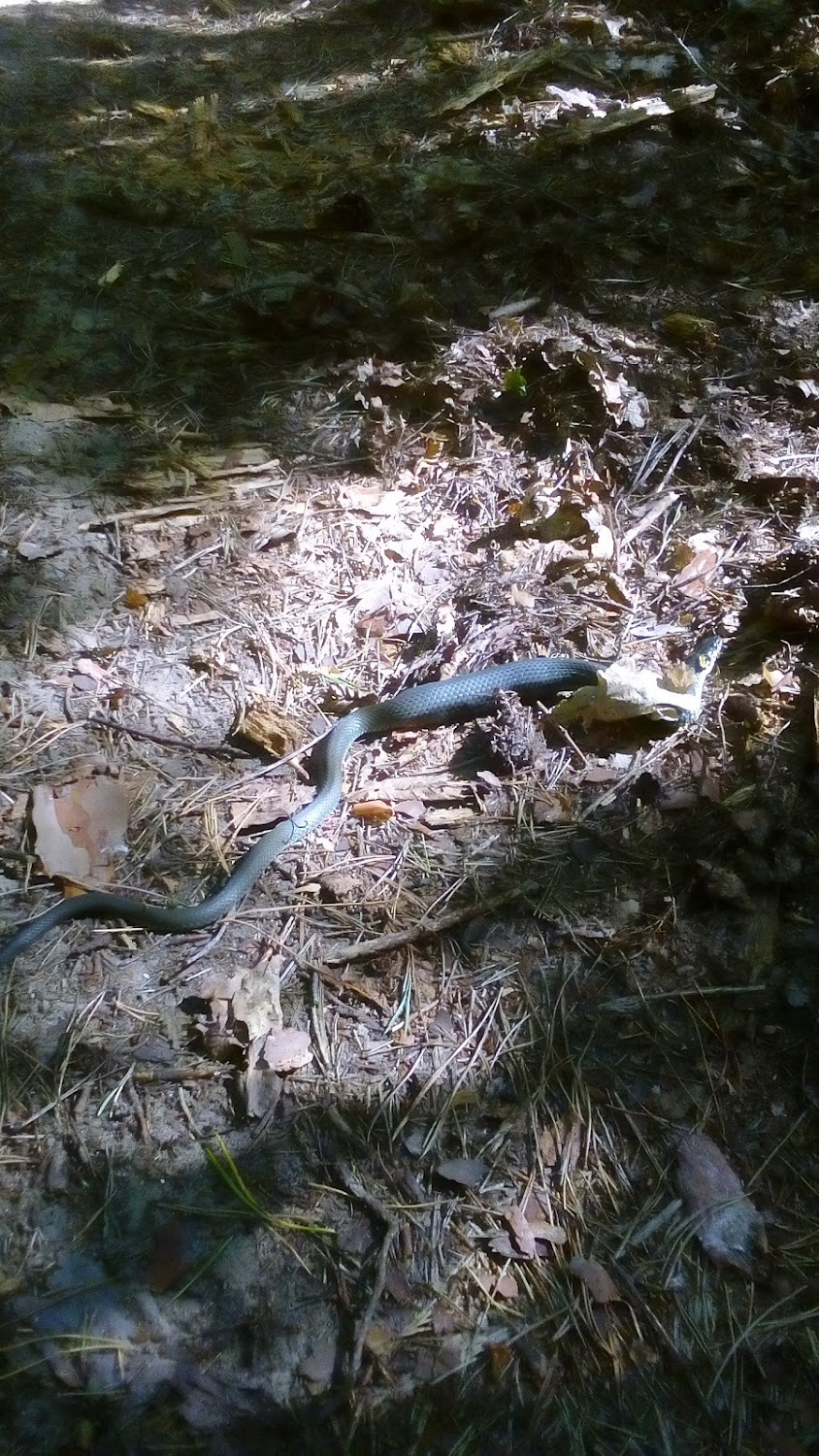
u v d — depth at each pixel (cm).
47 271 124
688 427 111
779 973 75
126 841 81
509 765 85
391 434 109
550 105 152
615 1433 62
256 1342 63
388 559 101
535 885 79
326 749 85
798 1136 70
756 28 163
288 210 135
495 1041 72
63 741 85
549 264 128
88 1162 67
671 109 147
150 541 100
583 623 95
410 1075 71
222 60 171
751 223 136
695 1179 68
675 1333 64
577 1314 64
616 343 117
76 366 114
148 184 138
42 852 78
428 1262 65
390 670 93
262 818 82
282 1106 69
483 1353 63
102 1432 60
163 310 121
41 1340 62
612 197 137
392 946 76
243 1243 65
